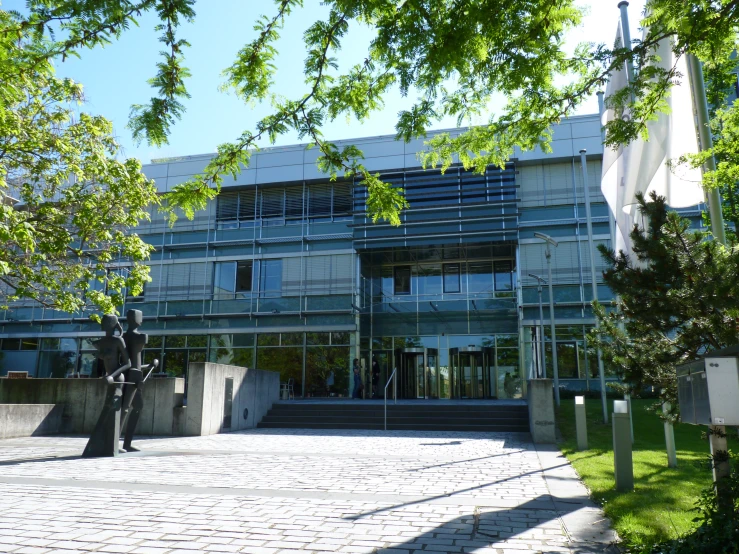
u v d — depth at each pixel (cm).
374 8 491
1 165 1391
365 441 1512
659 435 1521
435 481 877
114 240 1702
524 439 1572
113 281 1648
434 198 2994
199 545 524
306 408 2112
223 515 643
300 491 789
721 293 546
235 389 1884
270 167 3228
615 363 766
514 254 3012
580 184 2894
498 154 697
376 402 2298
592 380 2638
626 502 695
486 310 2886
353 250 3058
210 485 833
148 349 3145
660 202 645
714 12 513
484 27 509
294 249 3139
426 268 3114
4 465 1041
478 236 2892
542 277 2811
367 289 3088
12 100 591
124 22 448
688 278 580
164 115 511
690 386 524
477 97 610
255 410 2020
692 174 837
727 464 532
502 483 863
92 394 1797
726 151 685
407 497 751
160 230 3306
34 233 1429
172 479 884
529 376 2736
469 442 1488
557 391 2183
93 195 1541
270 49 522
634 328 718
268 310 3038
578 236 2820
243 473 947
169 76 493
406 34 507
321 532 572
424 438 1596
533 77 571
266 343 3017
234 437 1628
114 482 858
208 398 1719
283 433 1772
